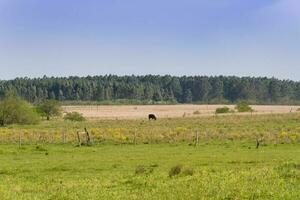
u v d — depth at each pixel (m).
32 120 116.44
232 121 115.06
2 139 73.00
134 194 25.95
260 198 22.81
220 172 32.38
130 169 41.78
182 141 69.88
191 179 29.09
